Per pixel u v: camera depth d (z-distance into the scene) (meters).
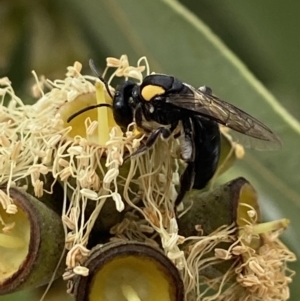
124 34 0.18
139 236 0.15
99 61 0.18
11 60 0.18
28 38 0.18
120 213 0.15
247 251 0.15
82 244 0.14
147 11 0.18
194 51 0.18
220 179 0.16
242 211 0.15
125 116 0.15
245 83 0.18
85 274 0.14
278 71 0.19
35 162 0.15
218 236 0.15
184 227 0.15
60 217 0.15
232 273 0.15
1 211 0.15
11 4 0.18
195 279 0.15
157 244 0.15
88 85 0.15
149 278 0.14
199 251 0.15
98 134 0.15
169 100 0.15
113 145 0.15
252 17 0.19
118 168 0.15
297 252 0.17
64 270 0.15
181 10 0.18
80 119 0.15
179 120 0.15
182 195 0.15
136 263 0.14
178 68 0.18
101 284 0.14
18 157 0.15
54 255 0.14
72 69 0.15
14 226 0.15
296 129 0.17
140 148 0.15
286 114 0.18
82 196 0.15
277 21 0.19
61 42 0.18
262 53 0.19
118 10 0.18
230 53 0.18
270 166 0.17
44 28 0.18
